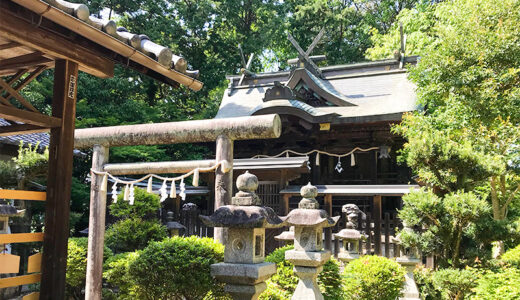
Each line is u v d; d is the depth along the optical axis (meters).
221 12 23.62
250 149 16.89
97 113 17.22
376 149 15.14
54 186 3.63
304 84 16.81
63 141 3.70
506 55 8.95
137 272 5.11
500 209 9.78
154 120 19.44
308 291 5.21
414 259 8.12
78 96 17.27
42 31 3.49
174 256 4.96
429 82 10.23
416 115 10.91
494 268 7.55
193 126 5.99
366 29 26.39
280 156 16.25
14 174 5.12
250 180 4.36
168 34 20.92
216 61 23.47
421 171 8.67
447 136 8.41
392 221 10.66
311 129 15.12
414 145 7.67
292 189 12.34
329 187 11.90
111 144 6.54
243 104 18.81
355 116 14.40
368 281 6.80
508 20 9.18
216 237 5.90
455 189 7.76
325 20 25.88
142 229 8.48
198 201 17.73
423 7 21.11
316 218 5.17
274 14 24.91
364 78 18.03
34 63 3.93
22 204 9.98
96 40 3.51
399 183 16.02
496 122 9.05
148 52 3.95
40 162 5.20
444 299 7.89
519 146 8.84
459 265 7.70
